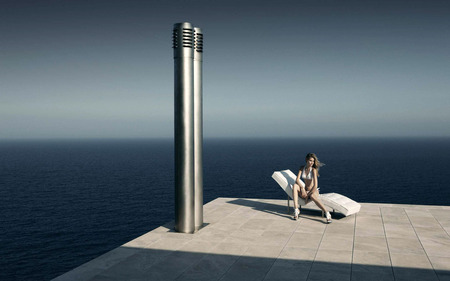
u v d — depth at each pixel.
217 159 139.12
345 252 5.15
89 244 36.84
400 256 4.96
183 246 5.45
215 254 5.09
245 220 7.12
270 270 4.47
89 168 113.06
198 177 6.54
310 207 8.39
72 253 34.47
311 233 6.17
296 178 7.25
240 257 4.96
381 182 72.12
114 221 45.25
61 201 59.38
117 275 4.32
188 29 5.94
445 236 5.94
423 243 5.56
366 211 7.90
